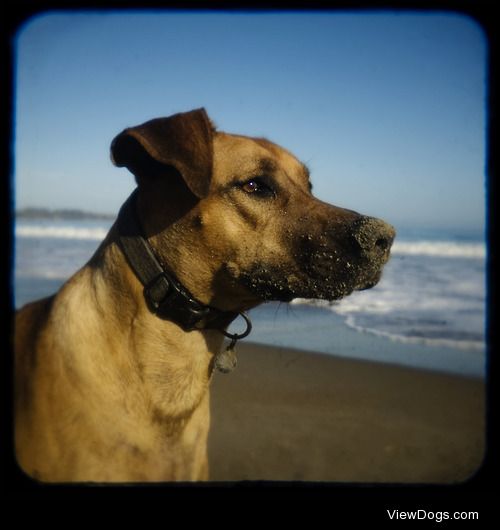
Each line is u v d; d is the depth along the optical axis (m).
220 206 0.49
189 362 0.49
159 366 0.48
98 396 0.45
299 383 1.05
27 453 0.45
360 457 0.73
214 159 0.50
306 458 0.73
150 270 0.48
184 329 0.49
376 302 1.83
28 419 0.45
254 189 0.51
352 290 0.49
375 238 0.49
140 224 0.49
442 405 0.93
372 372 1.11
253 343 1.35
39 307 0.53
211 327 0.51
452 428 0.83
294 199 0.52
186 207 0.49
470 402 0.94
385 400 0.94
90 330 0.47
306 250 0.49
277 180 0.52
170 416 0.48
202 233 0.49
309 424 0.85
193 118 0.49
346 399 0.95
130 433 0.46
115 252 0.49
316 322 1.59
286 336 1.42
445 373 1.10
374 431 0.81
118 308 0.48
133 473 0.46
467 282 2.13
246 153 0.52
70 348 0.46
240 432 0.82
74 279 0.51
